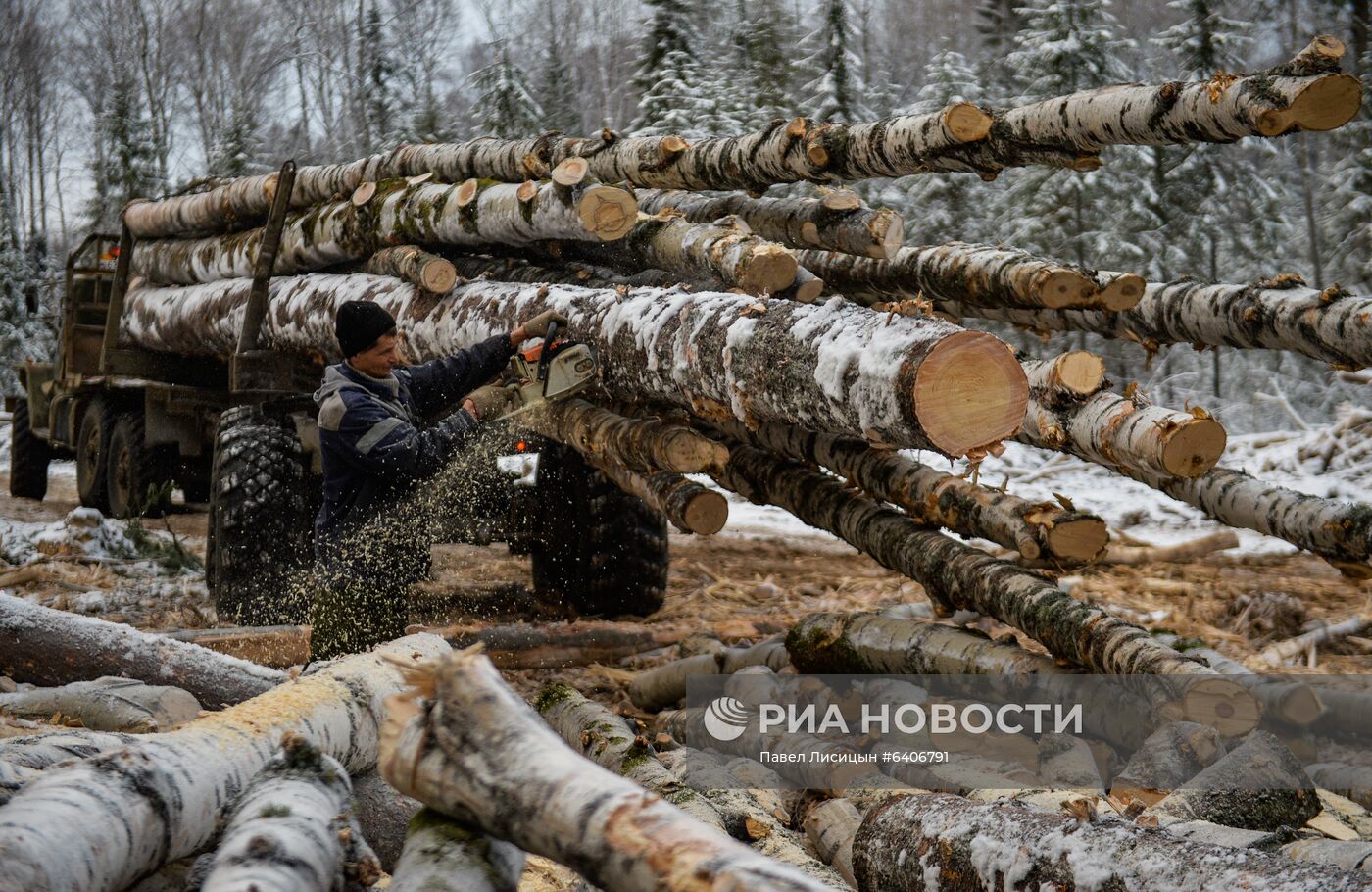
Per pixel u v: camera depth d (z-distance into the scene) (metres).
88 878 1.87
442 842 1.91
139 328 7.88
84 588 6.92
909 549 4.52
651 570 6.90
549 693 4.00
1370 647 6.05
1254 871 2.12
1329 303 4.46
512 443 5.07
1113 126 4.07
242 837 1.94
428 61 46.19
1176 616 6.84
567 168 4.75
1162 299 5.03
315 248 6.14
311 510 6.36
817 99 25.69
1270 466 12.95
